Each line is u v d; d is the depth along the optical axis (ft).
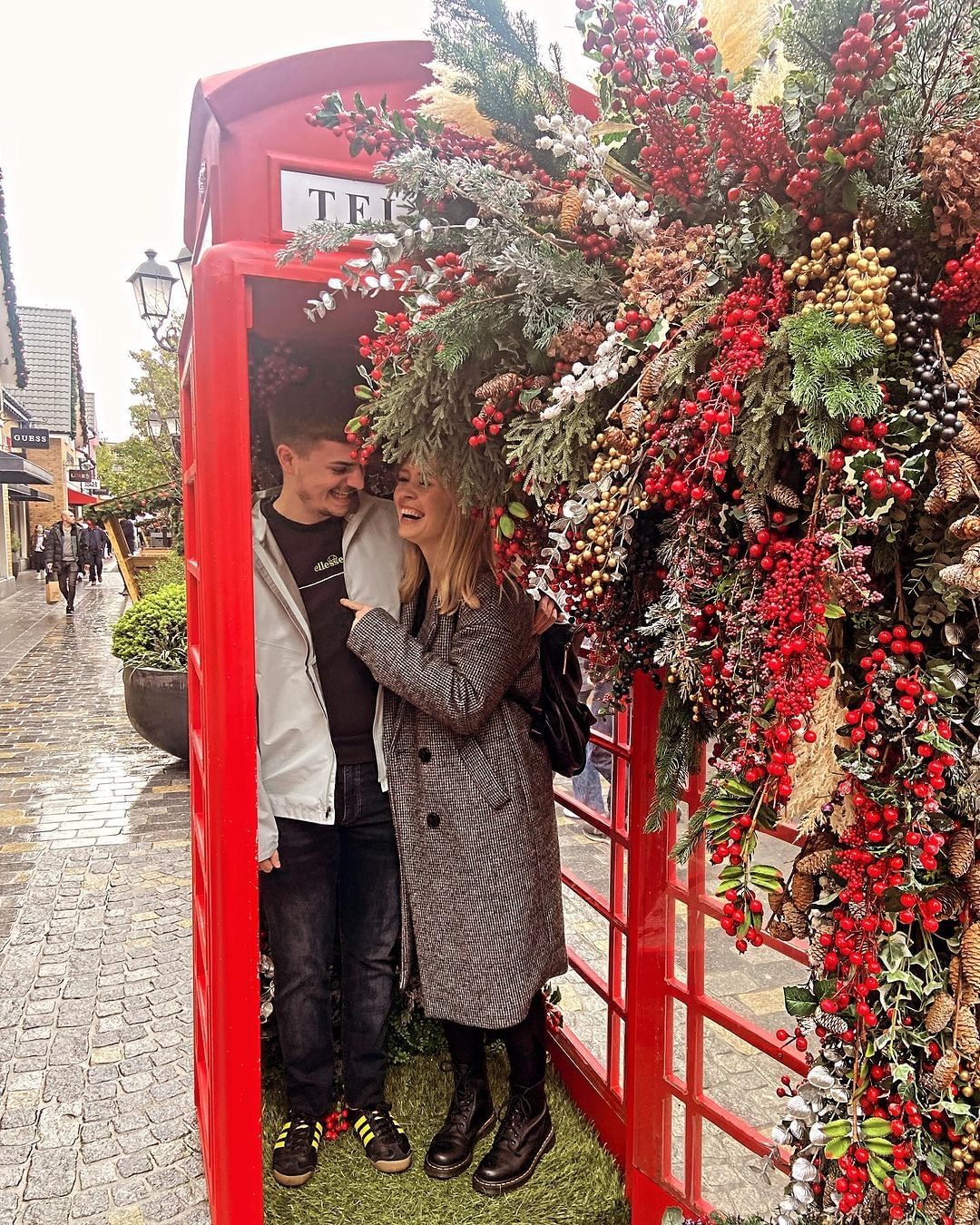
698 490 3.34
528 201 3.89
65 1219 7.47
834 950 3.43
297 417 6.43
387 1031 8.34
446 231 3.94
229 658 5.21
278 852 6.74
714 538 3.61
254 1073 5.47
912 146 3.07
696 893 5.83
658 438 3.46
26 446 67.72
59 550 53.21
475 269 3.99
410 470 5.94
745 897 3.40
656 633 3.82
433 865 6.45
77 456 120.37
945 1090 3.34
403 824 6.64
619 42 3.38
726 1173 5.73
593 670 5.24
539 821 6.57
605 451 3.82
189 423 7.25
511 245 3.65
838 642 3.38
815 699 3.03
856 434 2.99
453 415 4.32
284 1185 6.93
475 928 6.28
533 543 4.70
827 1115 3.75
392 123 3.96
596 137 3.99
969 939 3.20
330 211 5.08
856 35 2.83
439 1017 6.45
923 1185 3.43
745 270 3.47
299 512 6.73
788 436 3.22
